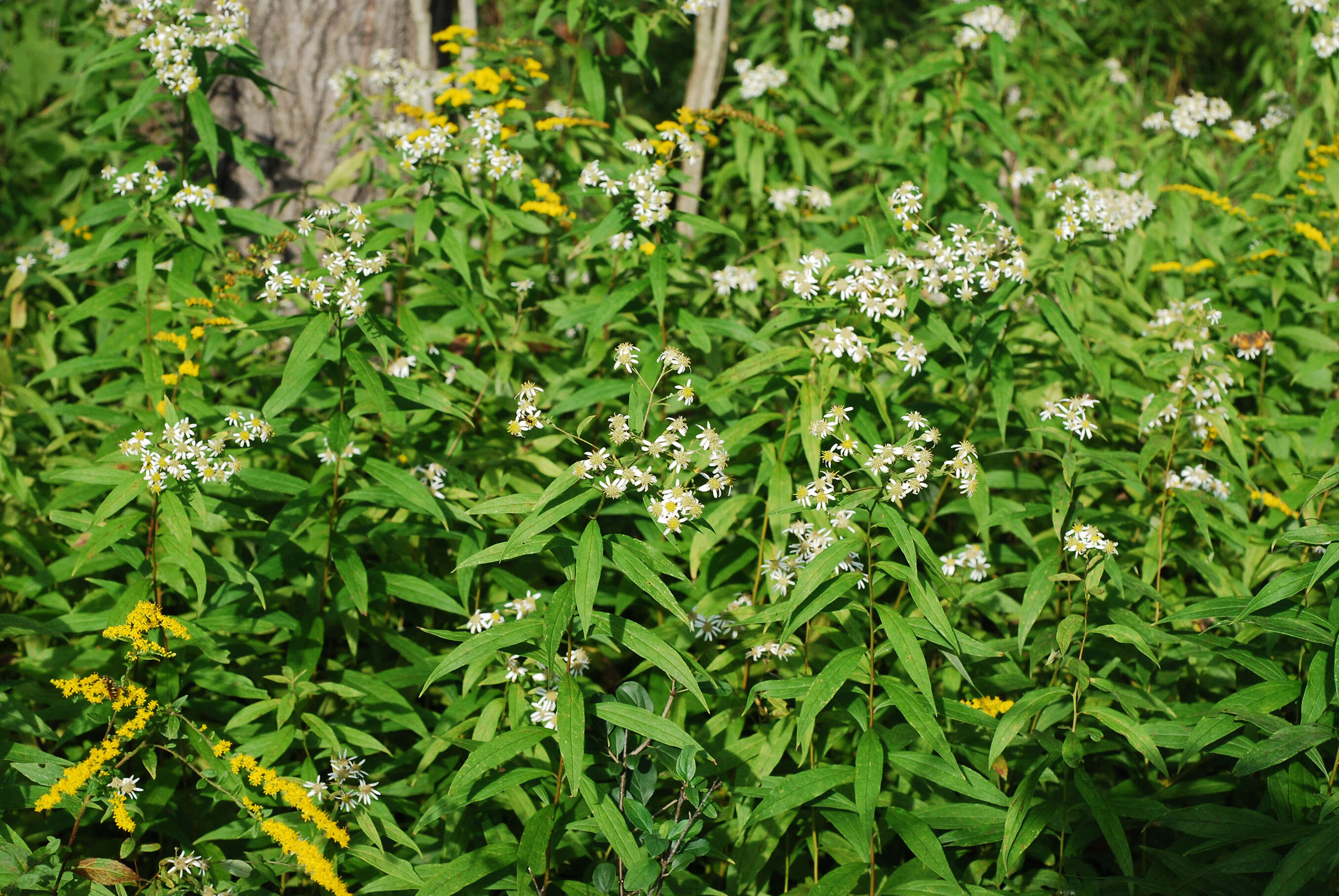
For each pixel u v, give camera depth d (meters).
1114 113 5.71
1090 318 4.11
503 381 3.49
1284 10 6.88
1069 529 2.63
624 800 2.42
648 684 3.01
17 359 3.94
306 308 3.58
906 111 4.98
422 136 3.47
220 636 2.92
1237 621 2.40
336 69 4.89
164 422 3.10
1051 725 2.68
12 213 5.93
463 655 2.32
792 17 5.25
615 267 3.72
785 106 4.84
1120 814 2.42
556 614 2.26
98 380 4.21
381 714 2.83
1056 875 2.56
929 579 2.72
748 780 2.64
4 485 3.30
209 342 3.33
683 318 3.28
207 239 3.47
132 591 2.65
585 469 2.29
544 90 6.32
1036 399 3.57
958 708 2.52
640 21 4.29
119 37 4.95
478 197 3.66
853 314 2.95
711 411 3.65
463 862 2.43
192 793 2.81
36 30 6.32
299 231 3.23
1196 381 3.17
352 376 3.24
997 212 3.10
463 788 2.29
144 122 5.04
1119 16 7.43
